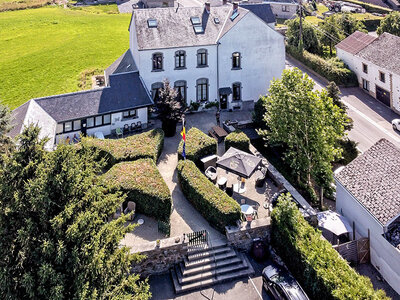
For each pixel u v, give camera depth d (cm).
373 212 2194
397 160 2406
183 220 2416
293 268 2119
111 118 3397
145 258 2052
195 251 2194
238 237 2255
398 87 4325
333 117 2706
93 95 3378
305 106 2597
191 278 2083
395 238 2094
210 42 3741
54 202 1500
